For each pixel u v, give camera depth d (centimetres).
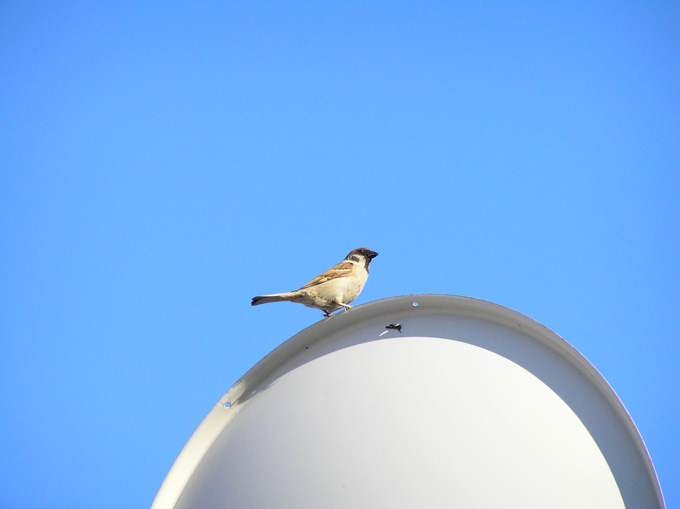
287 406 1015
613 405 891
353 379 994
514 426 858
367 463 861
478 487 804
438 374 945
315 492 860
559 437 852
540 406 885
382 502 818
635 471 831
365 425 907
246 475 942
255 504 892
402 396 927
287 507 862
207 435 1139
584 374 929
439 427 870
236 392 1170
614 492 815
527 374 930
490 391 904
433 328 1043
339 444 898
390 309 1123
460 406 890
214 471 1009
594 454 845
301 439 937
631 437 859
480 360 955
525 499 791
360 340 1085
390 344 1039
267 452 953
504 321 1016
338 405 957
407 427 883
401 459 851
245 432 1031
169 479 1093
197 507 976
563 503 792
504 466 820
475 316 1041
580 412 888
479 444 843
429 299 1084
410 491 818
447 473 822
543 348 967
